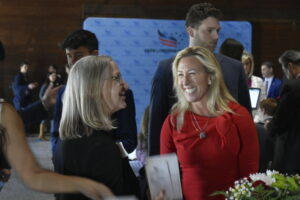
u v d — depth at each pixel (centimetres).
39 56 1265
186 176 253
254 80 599
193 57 254
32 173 173
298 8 1327
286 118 399
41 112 226
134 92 1195
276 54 1328
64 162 196
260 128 363
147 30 1199
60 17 1269
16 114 177
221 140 247
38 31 1264
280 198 211
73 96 203
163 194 210
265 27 1321
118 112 289
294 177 223
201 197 248
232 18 1309
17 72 1255
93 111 200
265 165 367
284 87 405
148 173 212
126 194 216
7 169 179
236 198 212
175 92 291
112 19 1191
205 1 1296
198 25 289
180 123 256
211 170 248
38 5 1262
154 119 297
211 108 253
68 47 312
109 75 206
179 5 1285
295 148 401
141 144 402
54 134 315
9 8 1254
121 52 1192
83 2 1270
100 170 191
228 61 296
